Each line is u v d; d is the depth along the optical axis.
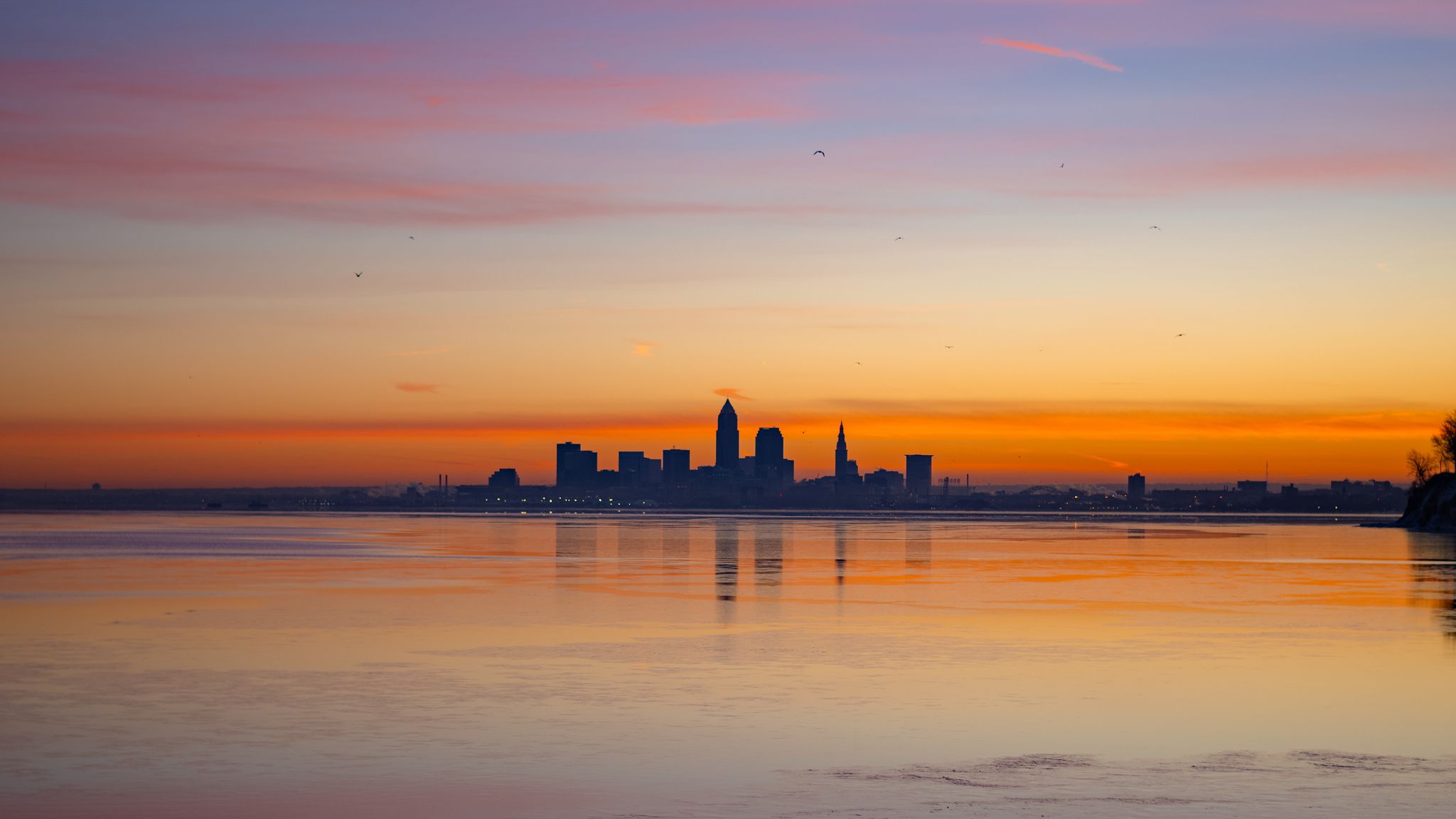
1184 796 26.05
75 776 27.70
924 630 53.72
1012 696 37.16
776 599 69.56
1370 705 35.88
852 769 28.36
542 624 56.19
